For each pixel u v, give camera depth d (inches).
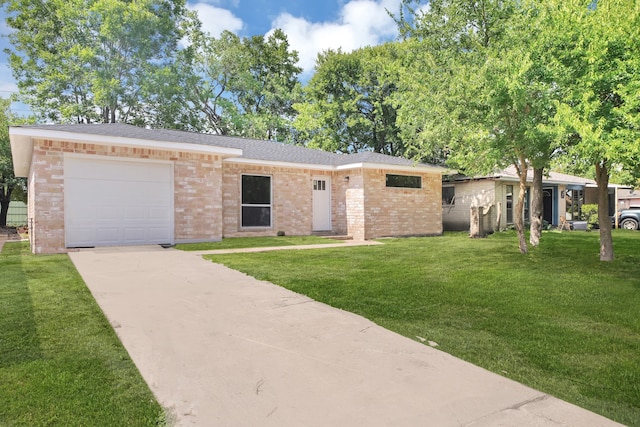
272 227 572.1
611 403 102.6
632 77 233.3
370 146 1208.8
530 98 277.9
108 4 964.6
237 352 133.2
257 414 94.3
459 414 95.4
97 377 113.2
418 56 528.1
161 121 1127.6
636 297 215.6
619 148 228.7
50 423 90.0
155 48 1077.1
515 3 399.5
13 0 999.0
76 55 985.5
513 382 113.7
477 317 178.5
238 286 231.8
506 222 773.9
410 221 639.8
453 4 458.0
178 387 107.8
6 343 138.9
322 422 91.0
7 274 264.2
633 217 791.1
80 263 305.4
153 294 210.2
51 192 370.6
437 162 736.3
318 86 1195.3
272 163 560.4
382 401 101.3
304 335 151.3
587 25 251.8
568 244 471.5
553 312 186.5
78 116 1032.2
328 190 633.0
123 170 411.8
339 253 382.3
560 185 882.1
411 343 144.8
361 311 185.8
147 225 425.7
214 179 464.8
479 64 336.2
